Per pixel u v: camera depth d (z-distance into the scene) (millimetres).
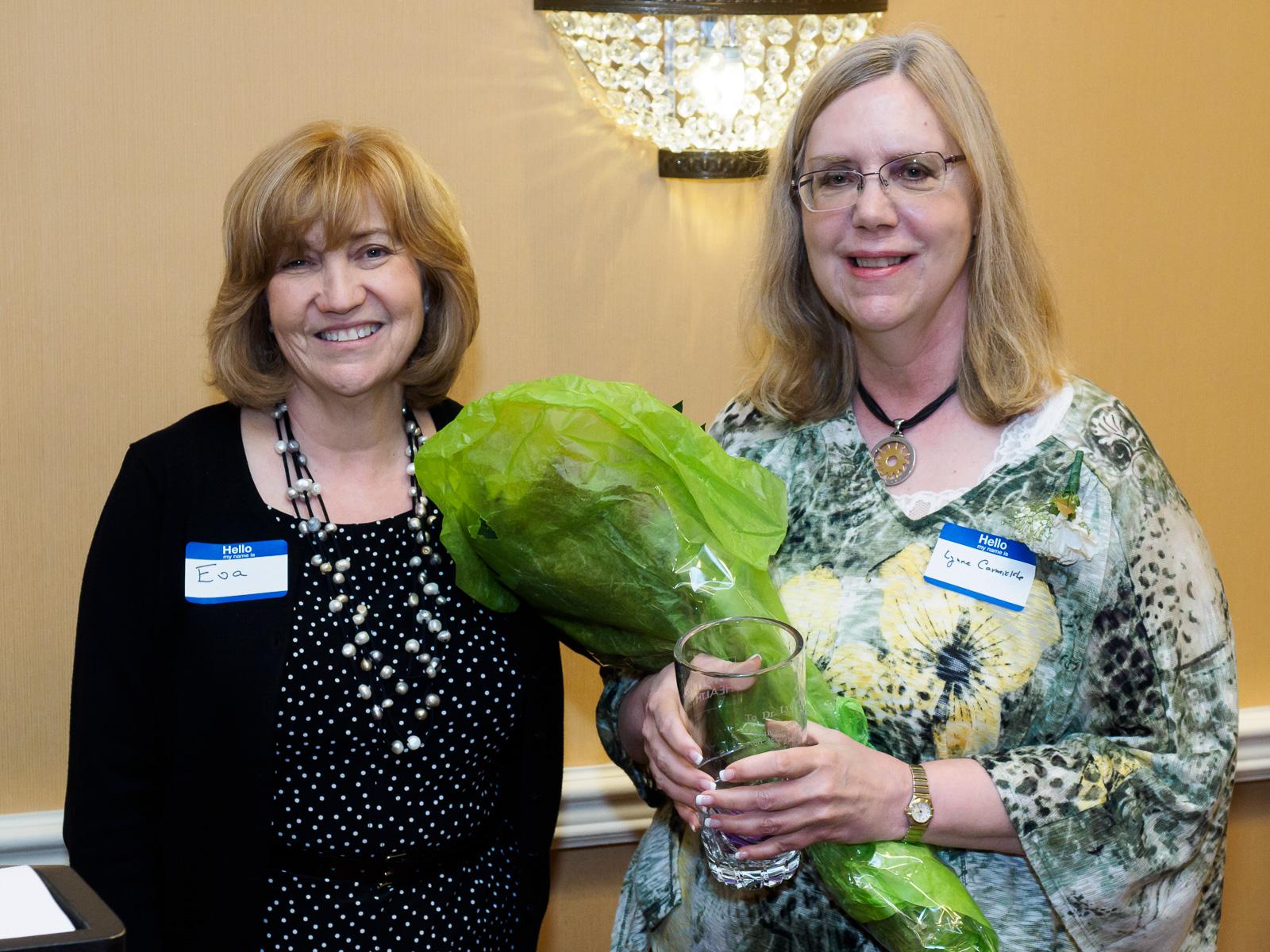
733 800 1168
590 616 1372
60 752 2146
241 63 2062
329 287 1479
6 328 2035
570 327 2273
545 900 1685
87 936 694
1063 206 2426
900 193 1333
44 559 2102
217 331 1563
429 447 1369
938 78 1342
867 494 1425
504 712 1587
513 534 1316
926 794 1256
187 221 2080
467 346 1663
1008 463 1359
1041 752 1305
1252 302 2549
